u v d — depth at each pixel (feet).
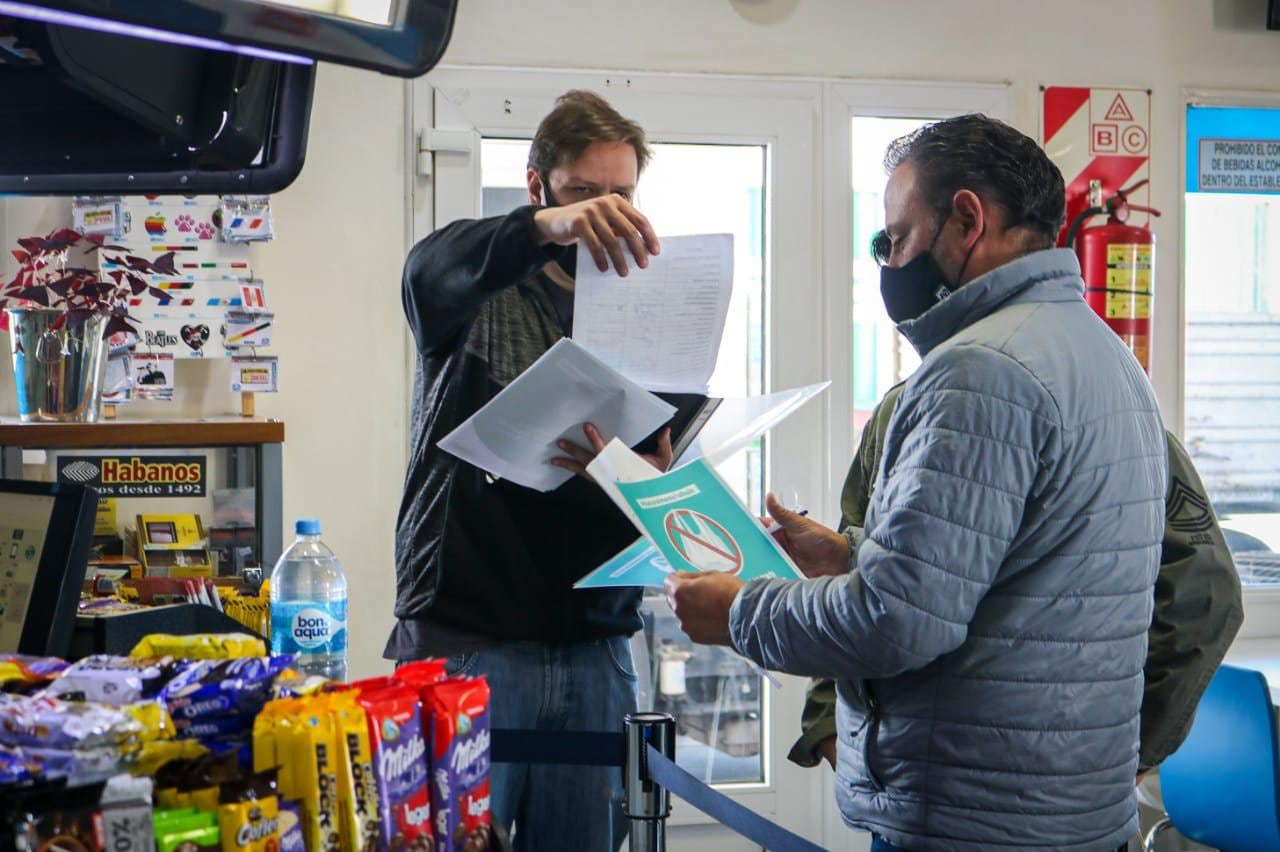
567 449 5.69
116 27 3.12
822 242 10.89
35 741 3.02
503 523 6.13
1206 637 5.73
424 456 6.33
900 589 4.33
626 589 6.43
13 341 7.71
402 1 3.50
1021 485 4.39
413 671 3.76
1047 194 4.90
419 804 3.42
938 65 10.99
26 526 4.75
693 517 5.05
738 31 10.67
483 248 5.53
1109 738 4.64
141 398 9.65
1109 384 4.67
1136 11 11.25
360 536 10.25
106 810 2.79
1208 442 11.60
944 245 4.94
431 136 10.18
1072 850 4.57
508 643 6.20
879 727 4.80
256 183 4.44
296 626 5.34
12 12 3.02
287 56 3.39
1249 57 11.46
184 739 3.36
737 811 4.64
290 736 3.16
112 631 5.02
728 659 10.85
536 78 10.36
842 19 10.84
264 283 10.00
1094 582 4.57
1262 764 7.94
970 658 4.58
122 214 9.50
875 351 11.10
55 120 4.32
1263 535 11.65
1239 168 11.51
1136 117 11.24
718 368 10.88
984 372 4.43
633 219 5.28
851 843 10.96
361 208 10.19
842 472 11.00
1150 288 11.00
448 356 6.23
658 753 5.07
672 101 10.56
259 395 10.07
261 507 8.16
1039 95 11.10
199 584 5.94
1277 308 11.63
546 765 6.31
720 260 5.55
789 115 10.76
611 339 5.66
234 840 2.96
